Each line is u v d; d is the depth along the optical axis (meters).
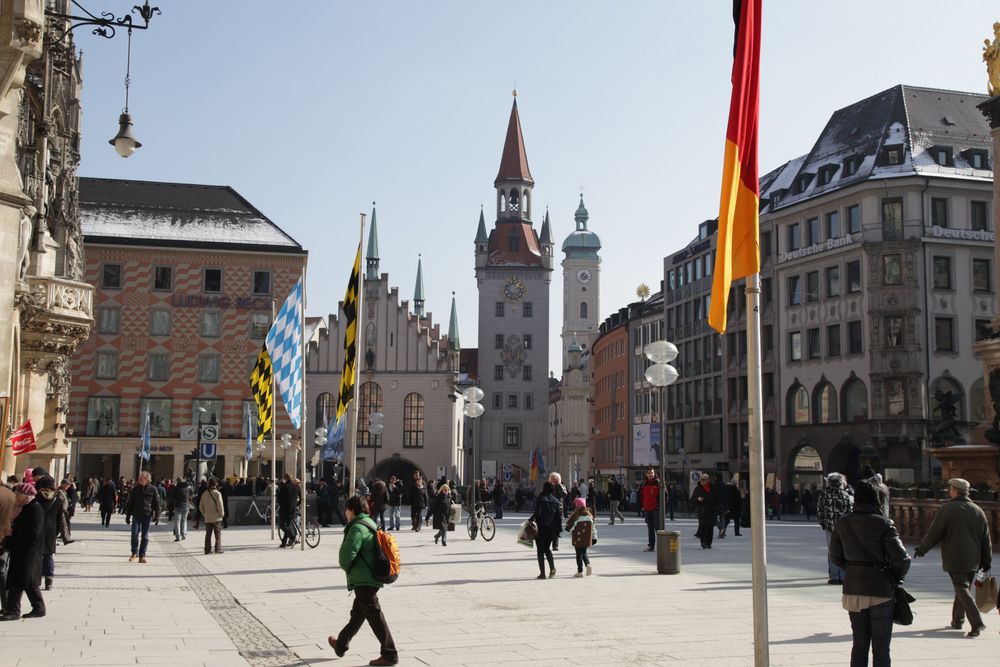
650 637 13.35
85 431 77.94
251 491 48.41
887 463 62.19
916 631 13.73
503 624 14.63
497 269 141.38
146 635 13.77
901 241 62.69
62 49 34.81
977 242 63.97
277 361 31.50
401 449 102.12
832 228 67.75
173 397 79.31
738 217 9.66
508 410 139.00
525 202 146.12
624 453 107.88
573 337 191.88
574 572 22.86
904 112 67.25
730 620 14.97
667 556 22.28
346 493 46.25
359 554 11.58
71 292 32.25
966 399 62.69
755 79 10.01
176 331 79.75
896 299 62.59
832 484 19.59
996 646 12.53
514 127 149.38
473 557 27.31
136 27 21.08
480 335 140.75
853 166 67.31
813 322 69.00
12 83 17.28
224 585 20.73
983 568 13.33
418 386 102.75
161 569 24.38
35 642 13.06
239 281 80.88
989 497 30.56
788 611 15.77
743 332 77.56
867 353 63.47
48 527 19.22
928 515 31.97
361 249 27.94
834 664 11.25
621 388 110.19
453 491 48.16
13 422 29.23
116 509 59.28
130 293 79.50
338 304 103.31
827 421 67.31
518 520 54.28
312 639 13.48
